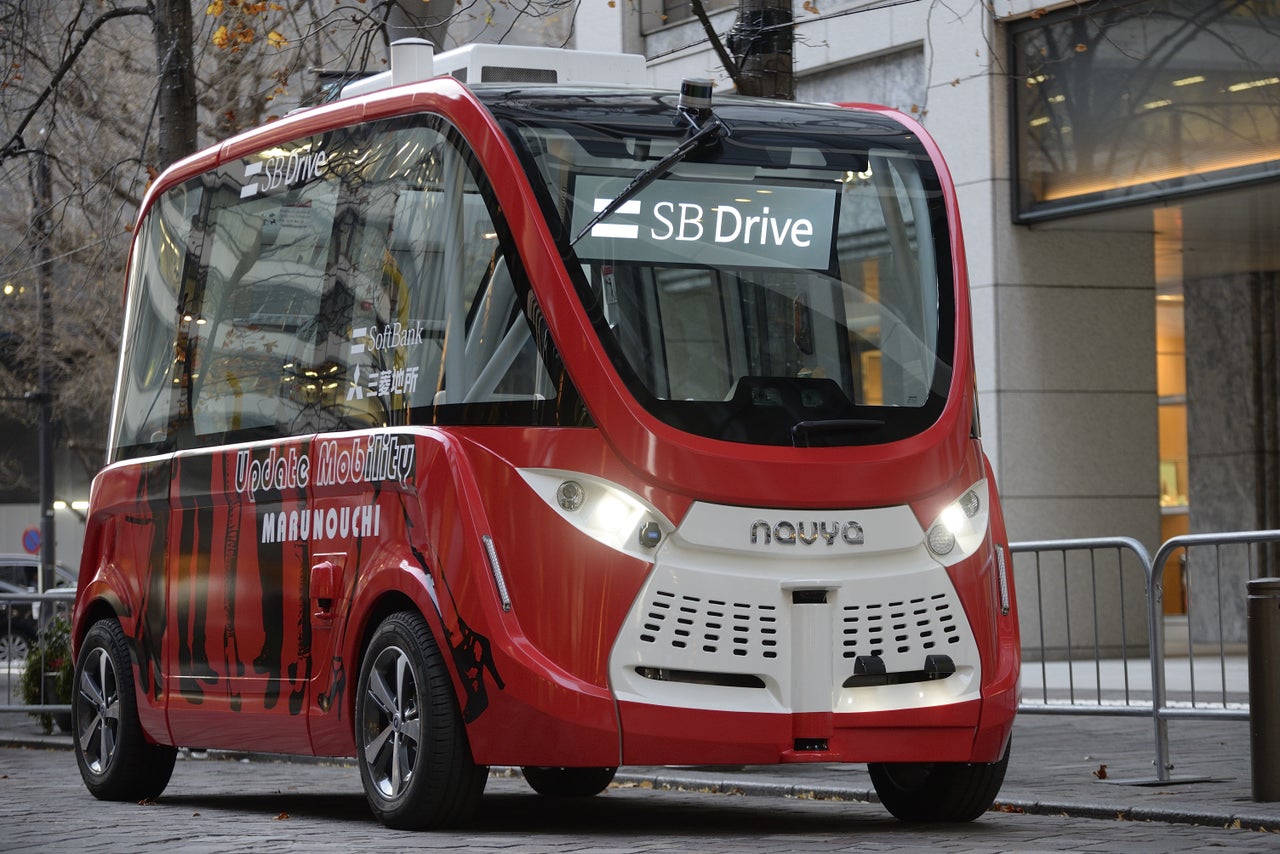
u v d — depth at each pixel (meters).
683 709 11.02
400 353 12.30
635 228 11.69
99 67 28.27
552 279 11.44
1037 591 16.06
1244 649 14.25
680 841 10.98
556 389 11.30
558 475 11.20
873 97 28.14
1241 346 33.16
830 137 12.49
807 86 29.23
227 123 25.70
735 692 11.14
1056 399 27.02
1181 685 14.50
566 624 11.04
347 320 12.91
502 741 11.14
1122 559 15.28
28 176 27.53
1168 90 24.34
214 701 13.84
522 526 11.19
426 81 12.68
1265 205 24.94
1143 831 11.71
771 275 11.81
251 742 13.48
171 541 14.60
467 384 11.68
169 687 14.49
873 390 11.73
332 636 12.49
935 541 11.55
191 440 14.55
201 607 14.09
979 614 11.62
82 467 65.00
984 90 26.38
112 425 15.93
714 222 11.86
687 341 11.49
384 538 12.05
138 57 28.75
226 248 14.58
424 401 11.96
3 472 64.50
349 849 10.60
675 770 16.56
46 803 15.00
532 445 11.28
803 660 11.20
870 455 11.43
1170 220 26.23
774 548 11.19
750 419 11.35
